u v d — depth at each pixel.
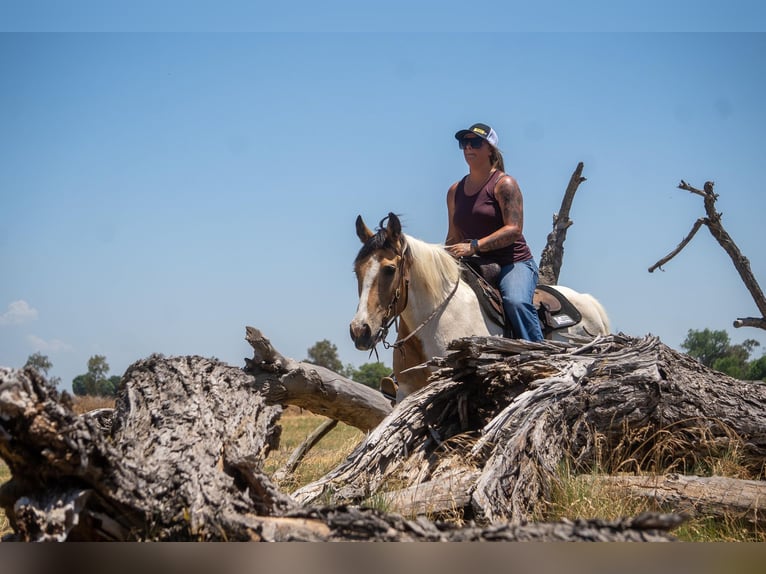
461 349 5.33
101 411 5.08
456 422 5.43
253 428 4.16
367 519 3.12
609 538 2.94
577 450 5.17
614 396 5.30
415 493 4.32
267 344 7.02
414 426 5.24
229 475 3.68
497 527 3.04
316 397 7.38
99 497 3.29
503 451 4.53
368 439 5.08
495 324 7.02
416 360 6.89
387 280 6.49
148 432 3.96
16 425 3.12
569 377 5.20
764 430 5.47
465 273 7.00
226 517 3.24
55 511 3.10
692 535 4.33
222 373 4.65
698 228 9.65
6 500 3.37
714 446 5.40
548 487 4.54
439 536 3.01
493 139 7.35
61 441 3.11
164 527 3.34
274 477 6.82
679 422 5.43
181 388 4.37
